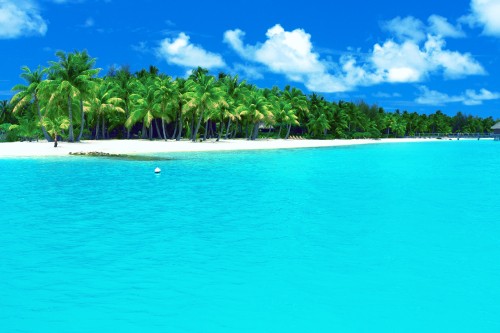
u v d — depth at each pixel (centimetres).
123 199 2122
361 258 1171
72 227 1520
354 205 1994
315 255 1198
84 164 3919
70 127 6850
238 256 1188
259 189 2497
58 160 4269
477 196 2284
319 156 5719
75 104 7106
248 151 6525
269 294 924
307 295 919
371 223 1603
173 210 1844
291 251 1239
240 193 2344
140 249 1250
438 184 2802
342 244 1310
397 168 4025
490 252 1224
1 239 1354
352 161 4894
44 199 2103
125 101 9281
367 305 870
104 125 9044
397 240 1359
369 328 776
